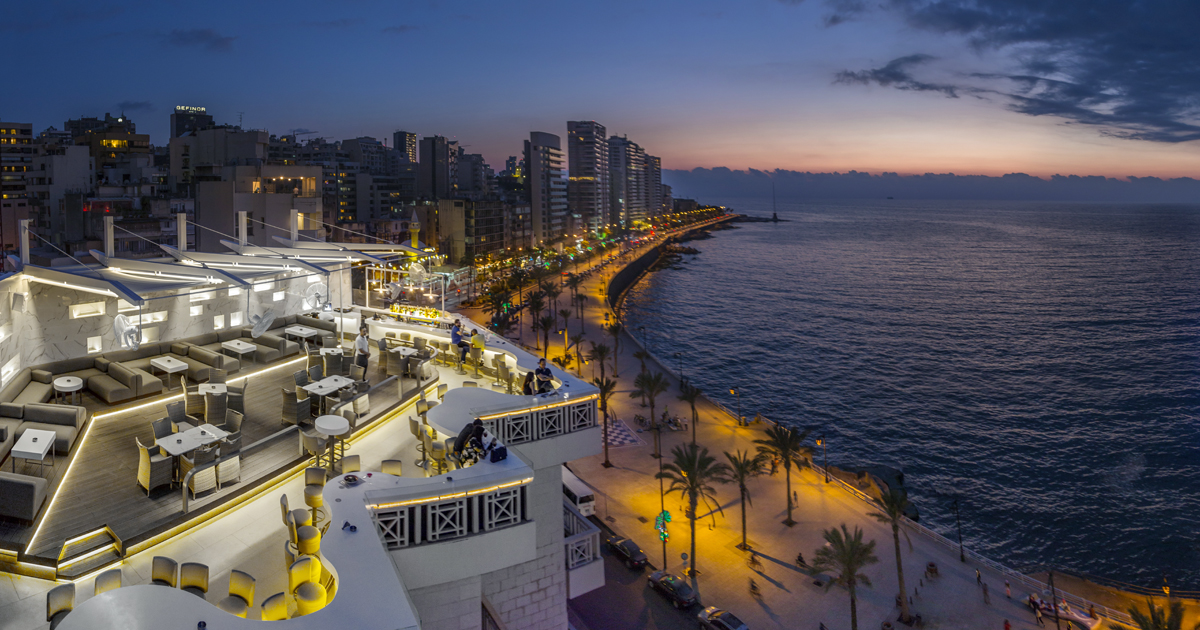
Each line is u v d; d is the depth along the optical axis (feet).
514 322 428.15
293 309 117.50
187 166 439.63
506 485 51.52
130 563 47.80
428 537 49.03
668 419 258.37
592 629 133.90
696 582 155.02
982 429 296.92
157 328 94.43
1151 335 490.49
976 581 161.07
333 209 486.79
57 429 64.44
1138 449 274.57
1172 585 182.91
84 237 320.91
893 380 371.35
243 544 50.72
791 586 155.63
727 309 577.02
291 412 71.20
